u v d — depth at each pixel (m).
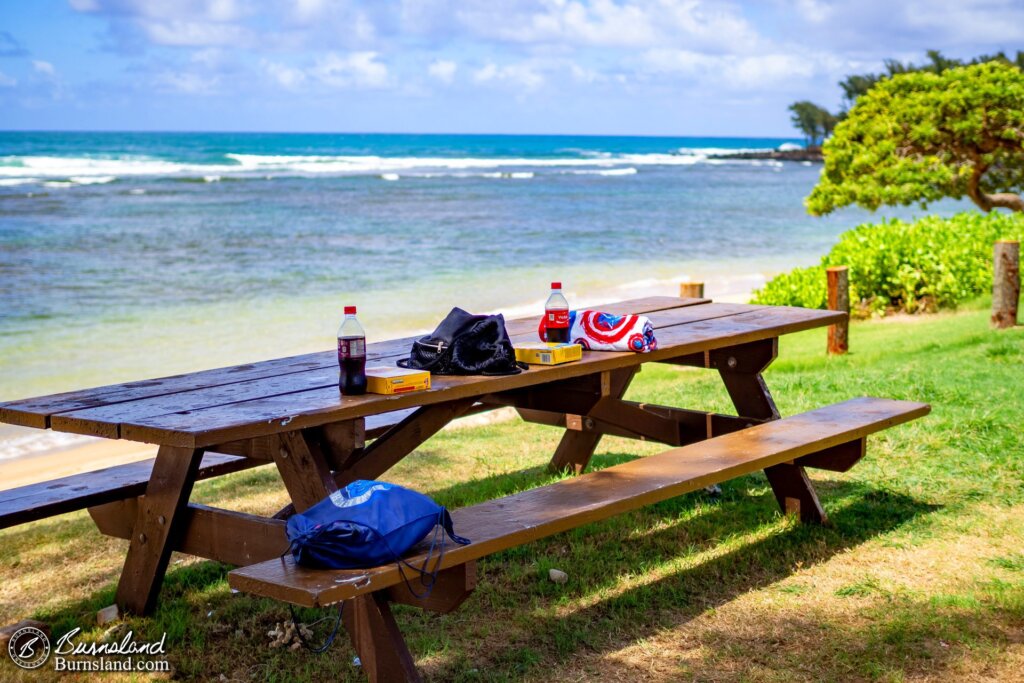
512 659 3.52
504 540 3.10
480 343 4.03
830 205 17.23
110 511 4.19
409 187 59.97
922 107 16.30
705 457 4.22
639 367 5.70
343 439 3.51
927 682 3.25
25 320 15.75
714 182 75.62
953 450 6.02
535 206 46.44
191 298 18.33
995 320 10.49
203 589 4.31
